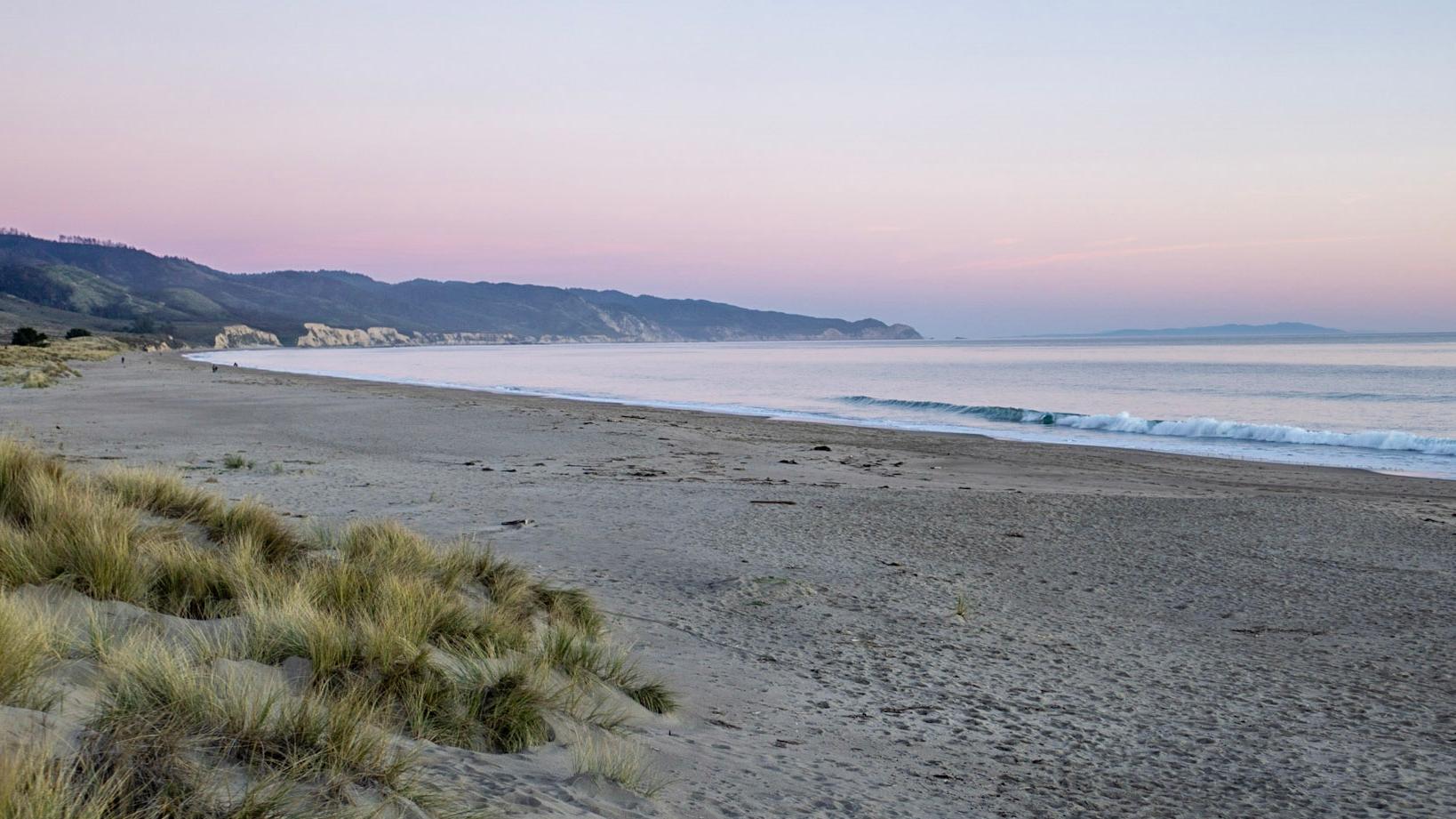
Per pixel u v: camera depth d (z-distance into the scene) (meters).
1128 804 4.89
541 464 21.33
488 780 3.65
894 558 11.86
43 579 5.05
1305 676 7.56
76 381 52.88
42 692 3.19
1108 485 20.58
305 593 5.64
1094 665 7.64
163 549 6.15
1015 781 5.11
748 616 8.72
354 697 3.92
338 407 37.66
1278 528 14.72
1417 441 29.52
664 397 54.81
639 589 9.62
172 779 2.76
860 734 5.72
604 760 4.21
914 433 32.88
